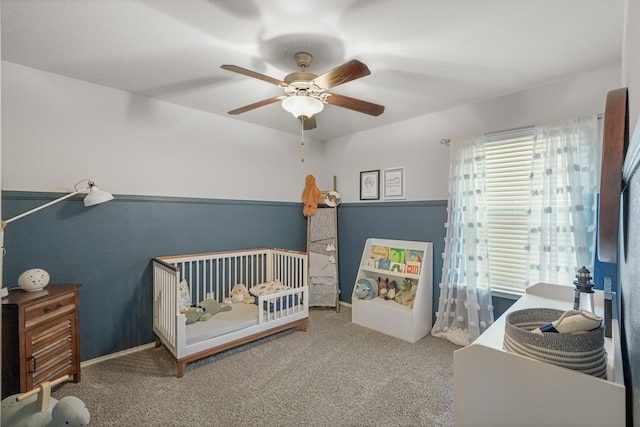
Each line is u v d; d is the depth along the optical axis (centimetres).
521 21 178
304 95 208
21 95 233
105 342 271
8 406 147
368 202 396
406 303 330
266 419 195
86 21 180
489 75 244
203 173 333
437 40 198
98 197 246
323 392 222
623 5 163
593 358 104
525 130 268
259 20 179
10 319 194
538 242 259
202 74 246
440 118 327
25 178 236
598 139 234
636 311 75
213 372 247
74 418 142
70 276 255
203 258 322
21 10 170
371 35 193
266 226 390
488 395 116
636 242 74
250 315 297
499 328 147
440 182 328
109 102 272
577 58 218
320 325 349
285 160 409
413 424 191
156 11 171
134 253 287
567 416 103
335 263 416
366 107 230
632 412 87
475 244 290
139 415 197
